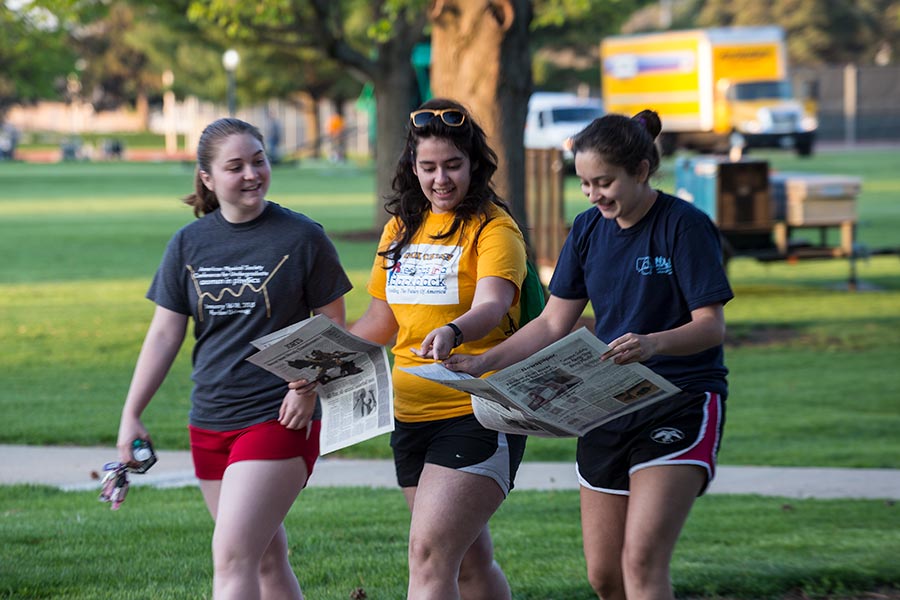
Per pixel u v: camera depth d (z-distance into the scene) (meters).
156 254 52.34
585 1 45.75
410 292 10.43
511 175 30.12
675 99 107.81
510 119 30.09
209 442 10.60
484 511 10.00
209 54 129.88
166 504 17.77
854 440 23.02
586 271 10.33
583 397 9.33
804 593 13.32
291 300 10.59
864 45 199.50
